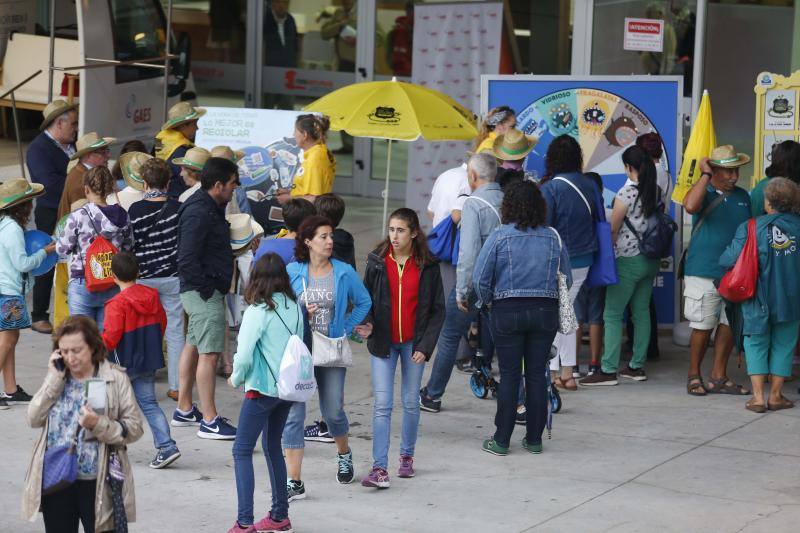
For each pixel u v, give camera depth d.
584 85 26.97
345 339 17.95
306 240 17.62
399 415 22.47
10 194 22.00
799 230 21.89
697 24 29.52
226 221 20.89
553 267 19.53
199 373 20.81
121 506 13.84
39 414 13.77
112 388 13.91
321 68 43.78
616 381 24.59
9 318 22.14
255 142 26.42
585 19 32.34
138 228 22.02
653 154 25.19
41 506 14.04
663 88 26.91
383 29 42.62
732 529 16.62
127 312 18.50
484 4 34.59
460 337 22.17
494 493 18.33
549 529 16.73
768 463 19.75
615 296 24.14
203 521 17.17
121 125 35.78
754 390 22.75
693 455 20.17
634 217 23.83
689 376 24.02
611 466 19.62
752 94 34.19
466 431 21.64
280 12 44.00
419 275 18.48
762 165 26.47
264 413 16.23
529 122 27.14
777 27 33.84
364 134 25.78
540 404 20.12
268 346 16.09
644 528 16.72
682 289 28.55
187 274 20.22
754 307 22.14
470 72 35.00
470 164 21.55
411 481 18.95
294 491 18.03
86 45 33.81
